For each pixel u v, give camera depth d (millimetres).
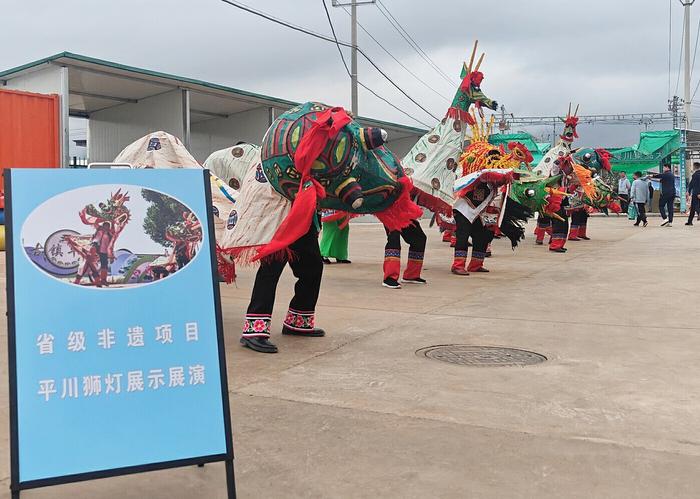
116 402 2738
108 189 2912
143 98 22500
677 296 8398
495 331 6422
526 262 12664
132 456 2709
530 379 4773
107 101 22609
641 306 7719
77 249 2814
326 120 5449
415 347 5789
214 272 2975
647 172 38906
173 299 2893
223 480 3188
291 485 3105
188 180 3035
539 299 8289
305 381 4750
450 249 15539
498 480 3131
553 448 3502
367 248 16000
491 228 11008
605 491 3006
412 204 6945
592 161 17750
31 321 2705
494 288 9289
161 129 22234
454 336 6215
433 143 9578
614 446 3523
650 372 4938
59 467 2621
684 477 3141
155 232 2928
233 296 8570
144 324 2834
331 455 3436
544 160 16344
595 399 4309
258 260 5750
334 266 12047
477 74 9570
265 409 4137
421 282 9844
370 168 6367
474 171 10742
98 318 2783
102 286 2814
